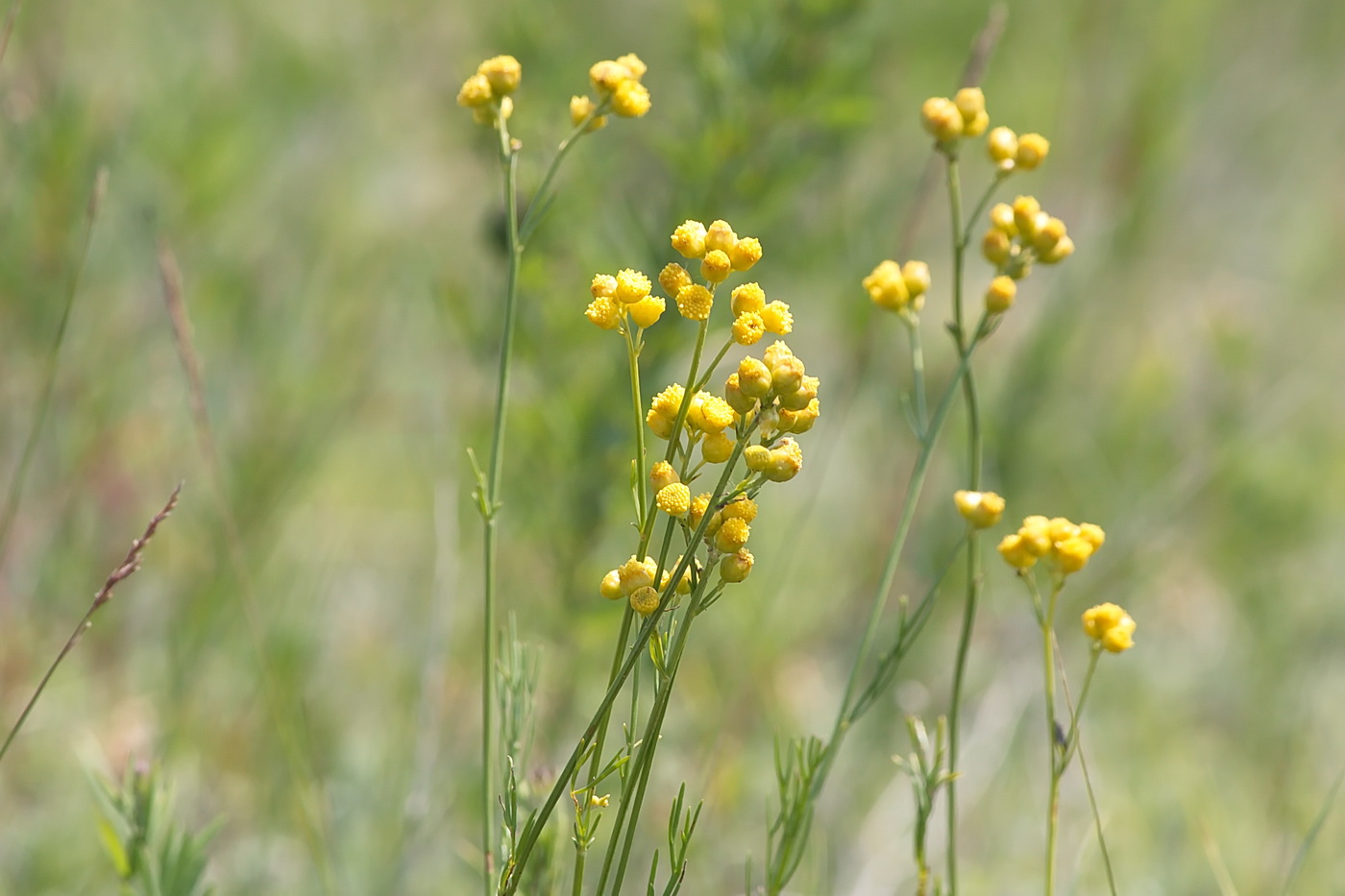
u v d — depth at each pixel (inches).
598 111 112.4
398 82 336.5
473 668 221.3
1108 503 283.9
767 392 91.0
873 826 202.1
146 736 198.8
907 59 322.0
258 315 260.5
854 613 247.1
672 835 96.5
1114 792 225.1
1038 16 352.8
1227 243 370.3
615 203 201.3
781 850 119.5
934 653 245.1
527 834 97.4
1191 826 207.0
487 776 106.9
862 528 268.4
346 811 191.8
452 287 208.7
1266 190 379.6
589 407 190.7
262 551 220.5
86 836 185.6
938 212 347.9
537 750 185.9
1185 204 358.6
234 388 251.9
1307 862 199.9
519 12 209.2
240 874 179.6
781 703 223.8
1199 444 290.7
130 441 241.3
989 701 220.4
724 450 93.1
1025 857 210.4
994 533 258.8
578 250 196.7
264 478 229.6
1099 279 304.0
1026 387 261.9
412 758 201.2
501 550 226.8
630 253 196.2
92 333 240.1
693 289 94.4
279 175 302.0
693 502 93.7
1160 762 230.5
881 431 270.7
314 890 177.2
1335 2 390.3
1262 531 282.4
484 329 204.2
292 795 188.1
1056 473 288.0
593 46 310.0
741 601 226.4
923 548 249.3
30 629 211.8
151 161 251.4
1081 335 305.7
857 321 237.5
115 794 135.3
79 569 219.6
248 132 269.6
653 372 194.4
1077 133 339.6
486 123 111.3
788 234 226.2
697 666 221.9
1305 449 313.1
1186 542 279.6
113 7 305.1
